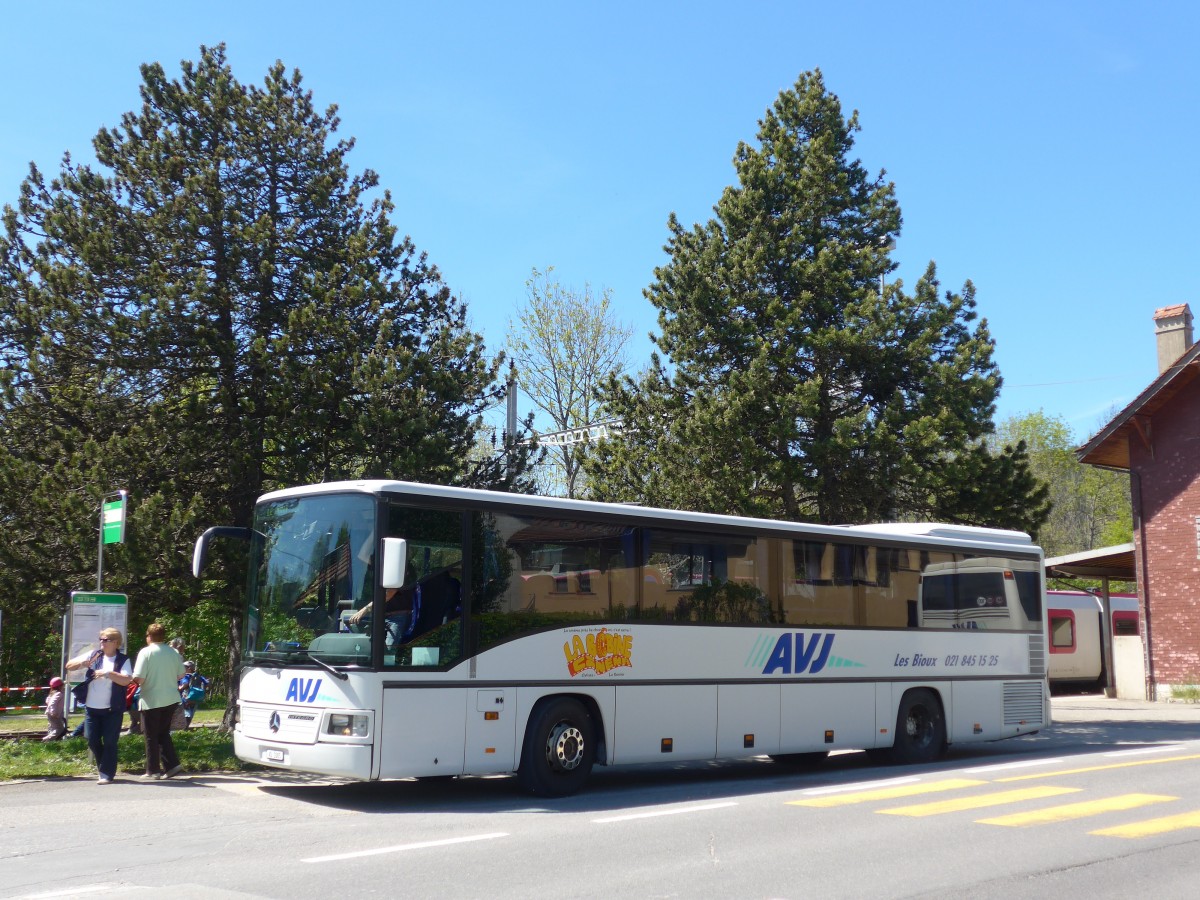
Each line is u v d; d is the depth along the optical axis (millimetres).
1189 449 29281
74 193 17844
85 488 15531
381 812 10891
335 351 17844
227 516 16891
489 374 19281
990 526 21750
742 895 7230
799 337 21906
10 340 16922
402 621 11078
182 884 7449
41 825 9984
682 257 23656
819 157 23031
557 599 12242
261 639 11859
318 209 18891
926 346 21516
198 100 18484
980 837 9391
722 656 13617
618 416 24031
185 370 17438
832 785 13188
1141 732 20891
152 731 13164
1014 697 17281
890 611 15766
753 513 21297
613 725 12438
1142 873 7992
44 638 29859
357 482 11531
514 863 8219
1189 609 28875
